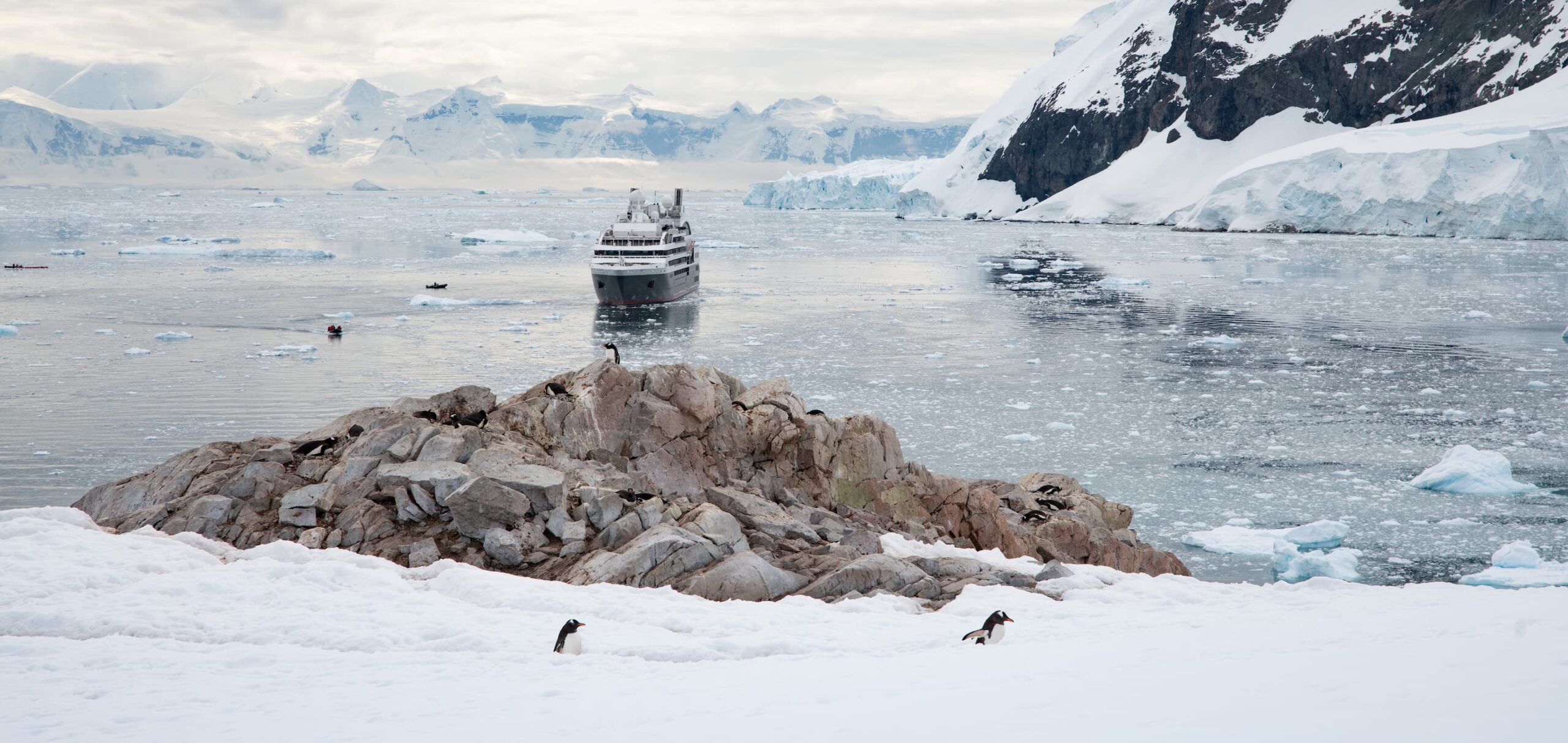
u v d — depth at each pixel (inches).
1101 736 333.1
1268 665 458.6
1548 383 2285.9
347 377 2330.2
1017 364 2583.7
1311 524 1306.6
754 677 500.4
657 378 1021.2
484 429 919.7
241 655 552.4
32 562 693.3
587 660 548.4
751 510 898.1
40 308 3449.8
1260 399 2155.5
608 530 789.9
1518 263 5098.4
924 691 444.8
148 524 802.2
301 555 738.2
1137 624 637.3
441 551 776.3
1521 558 1193.4
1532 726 293.7
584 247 6747.1
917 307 3740.2
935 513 1042.1
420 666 536.1
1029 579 784.9
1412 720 318.0
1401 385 2284.7
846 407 2092.8
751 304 3809.1
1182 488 1544.0
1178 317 3430.1
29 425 1851.6
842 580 730.8
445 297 3927.2
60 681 507.5
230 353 2645.2
